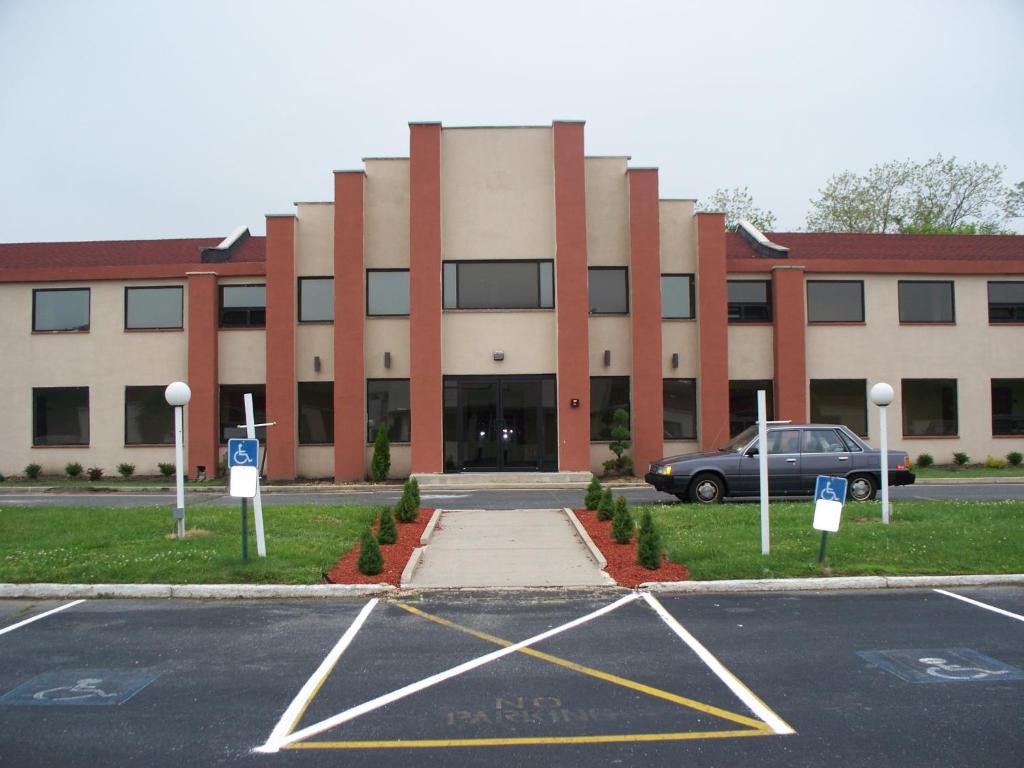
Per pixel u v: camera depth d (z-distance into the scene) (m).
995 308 26.00
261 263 24.78
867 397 25.31
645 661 6.75
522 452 23.36
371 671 6.52
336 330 23.44
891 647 7.10
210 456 24.27
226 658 6.88
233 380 24.83
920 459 24.92
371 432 23.92
